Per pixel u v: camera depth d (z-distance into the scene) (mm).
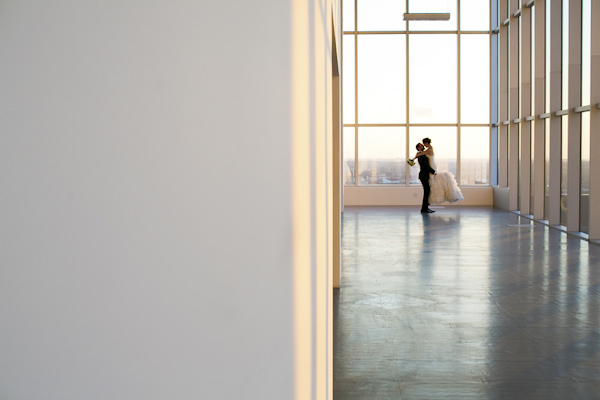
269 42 829
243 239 763
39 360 542
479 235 9461
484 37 15672
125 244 586
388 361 3578
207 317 694
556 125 10562
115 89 573
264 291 836
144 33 596
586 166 9320
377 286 5699
